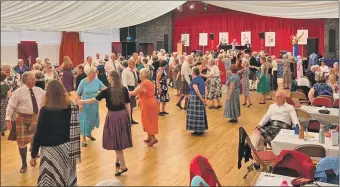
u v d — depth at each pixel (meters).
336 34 15.78
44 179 3.45
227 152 5.54
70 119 3.52
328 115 5.60
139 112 8.46
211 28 18.88
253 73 12.42
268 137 4.81
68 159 3.54
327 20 16.02
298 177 3.34
